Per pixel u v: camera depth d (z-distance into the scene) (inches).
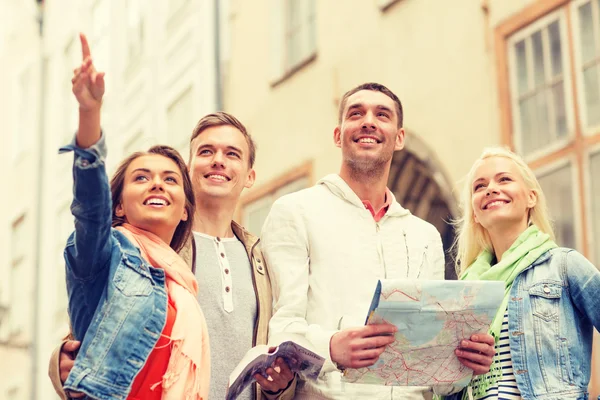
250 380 130.4
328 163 354.6
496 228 149.8
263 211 388.8
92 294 119.6
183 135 417.7
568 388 133.0
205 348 123.6
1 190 554.9
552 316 137.2
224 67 406.6
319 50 371.9
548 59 284.7
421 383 131.4
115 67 481.1
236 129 154.9
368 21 352.5
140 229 128.9
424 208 355.6
